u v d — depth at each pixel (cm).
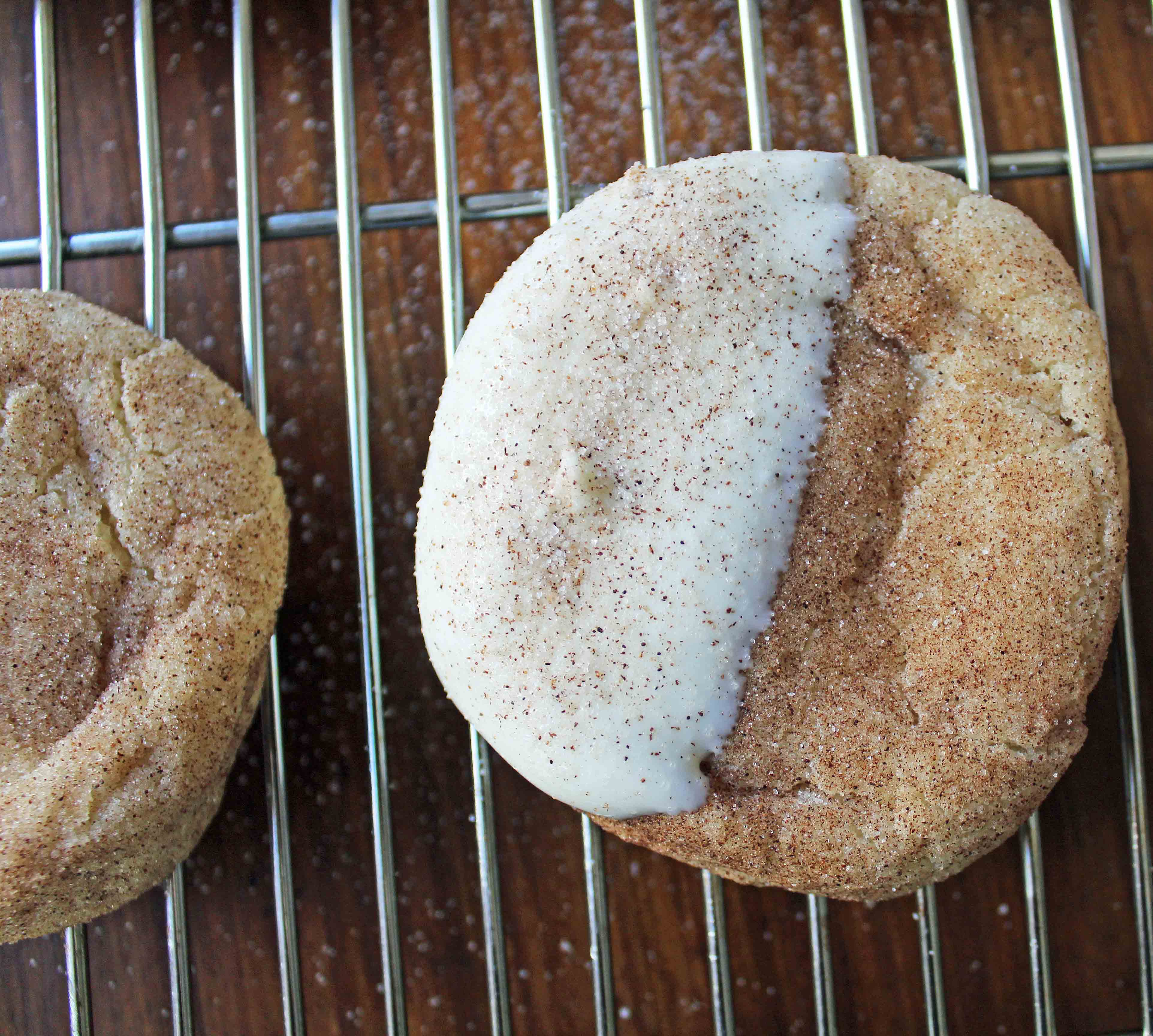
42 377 20
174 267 23
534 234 23
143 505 20
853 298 19
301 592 22
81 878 19
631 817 19
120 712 19
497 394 19
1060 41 22
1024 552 19
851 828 19
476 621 19
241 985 22
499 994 21
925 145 23
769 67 23
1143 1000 21
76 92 23
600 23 23
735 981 22
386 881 21
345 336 22
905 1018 22
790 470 19
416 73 23
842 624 19
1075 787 22
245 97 22
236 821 22
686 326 19
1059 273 19
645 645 19
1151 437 22
